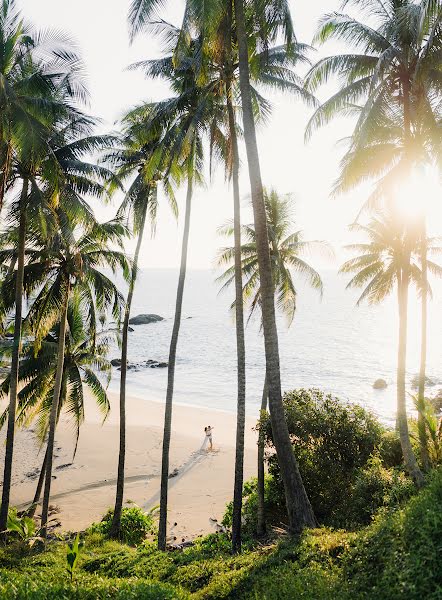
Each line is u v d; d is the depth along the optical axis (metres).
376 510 11.45
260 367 60.34
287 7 12.21
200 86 14.09
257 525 16.64
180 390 48.78
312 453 15.97
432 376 51.62
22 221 14.57
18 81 13.23
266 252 12.09
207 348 75.75
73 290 17.81
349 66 14.51
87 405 41.88
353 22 14.04
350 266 25.08
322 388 48.06
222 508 20.97
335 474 15.44
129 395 46.53
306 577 7.28
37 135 12.22
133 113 16.62
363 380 51.53
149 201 17.50
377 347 75.12
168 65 15.24
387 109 13.53
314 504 15.46
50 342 19.06
